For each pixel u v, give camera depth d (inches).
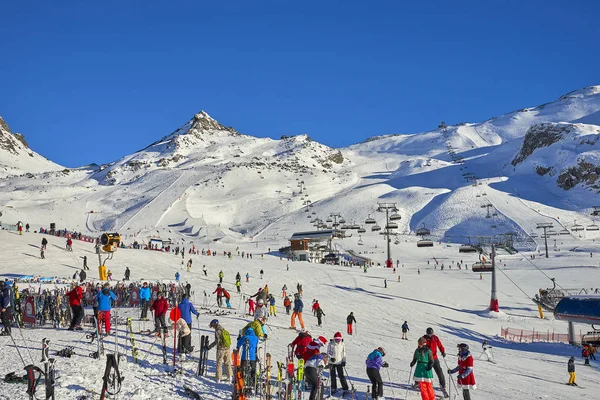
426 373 576.1
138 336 807.1
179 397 511.2
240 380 511.5
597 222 6712.6
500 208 7150.6
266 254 4658.0
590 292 2810.0
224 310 1350.9
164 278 2010.3
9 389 482.0
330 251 4618.6
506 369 1078.4
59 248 2315.5
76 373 546.3
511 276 3353.8
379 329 1499.8
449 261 4343.0
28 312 876.6
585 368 1267.2
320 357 543.2
